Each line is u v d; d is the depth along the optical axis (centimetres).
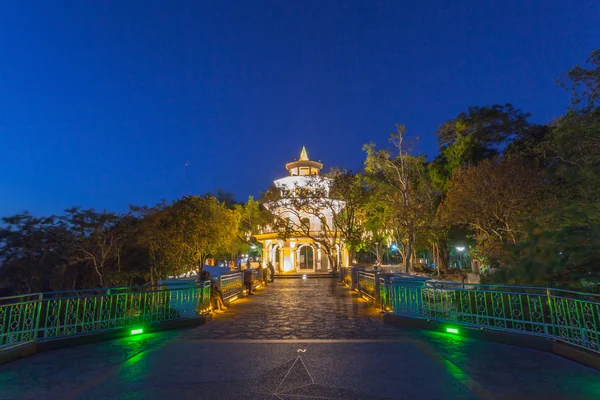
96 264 2109
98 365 616
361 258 5025
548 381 520
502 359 629
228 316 1123
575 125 1398
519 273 894
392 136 2727
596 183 1246
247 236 4875
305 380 524
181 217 1938
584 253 812
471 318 823
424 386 500
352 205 2670
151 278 2180
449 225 2452
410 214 2511
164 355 659
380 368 577
